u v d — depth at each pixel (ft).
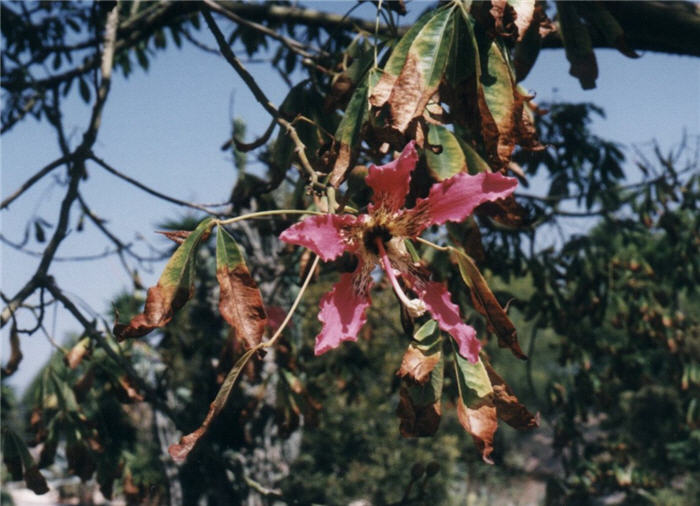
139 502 13.88
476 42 6.68
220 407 5.82
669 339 24.21
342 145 6.81
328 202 6.58
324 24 15.51
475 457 48.70
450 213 6.16
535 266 20.01
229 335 11.68
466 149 7.95
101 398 26.76
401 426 6.48
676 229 22.06
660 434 40.19
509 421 6.17
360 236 6.15
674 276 24.91
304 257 8.81
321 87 11.80
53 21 19.88
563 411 24.20
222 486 24.90
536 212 19.61
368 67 8.07
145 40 21.29
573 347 23.84
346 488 40.98
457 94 6.72
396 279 6.08
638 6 11.71
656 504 36.40
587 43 8.91
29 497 69.72
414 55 6.49
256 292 6.38
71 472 13.01
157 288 6.31
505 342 6.05
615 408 41.70
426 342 6.20
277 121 8.30
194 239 6.35
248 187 13.16
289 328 13.39
